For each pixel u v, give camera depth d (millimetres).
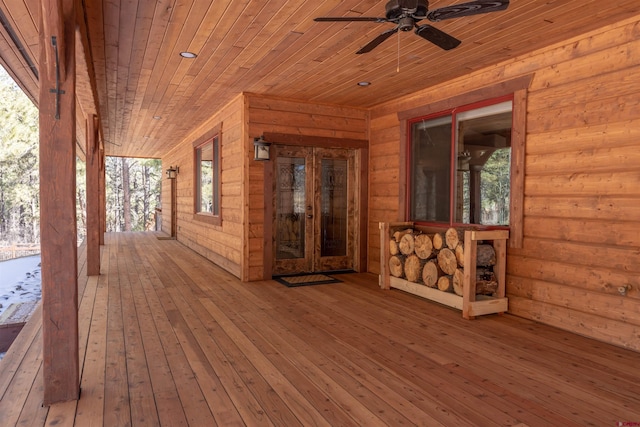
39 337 3559
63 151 2396
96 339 3584
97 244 6527
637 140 3420
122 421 2258
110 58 4473
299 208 6641
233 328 3939
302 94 6023
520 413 2414
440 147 5484
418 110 5746
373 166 6762
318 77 5180
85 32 3307
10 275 15203
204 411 2379
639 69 3408
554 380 2865
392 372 2971
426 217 5719
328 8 3305
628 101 3482
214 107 7102
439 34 2867
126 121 8320
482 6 2465
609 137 3611
